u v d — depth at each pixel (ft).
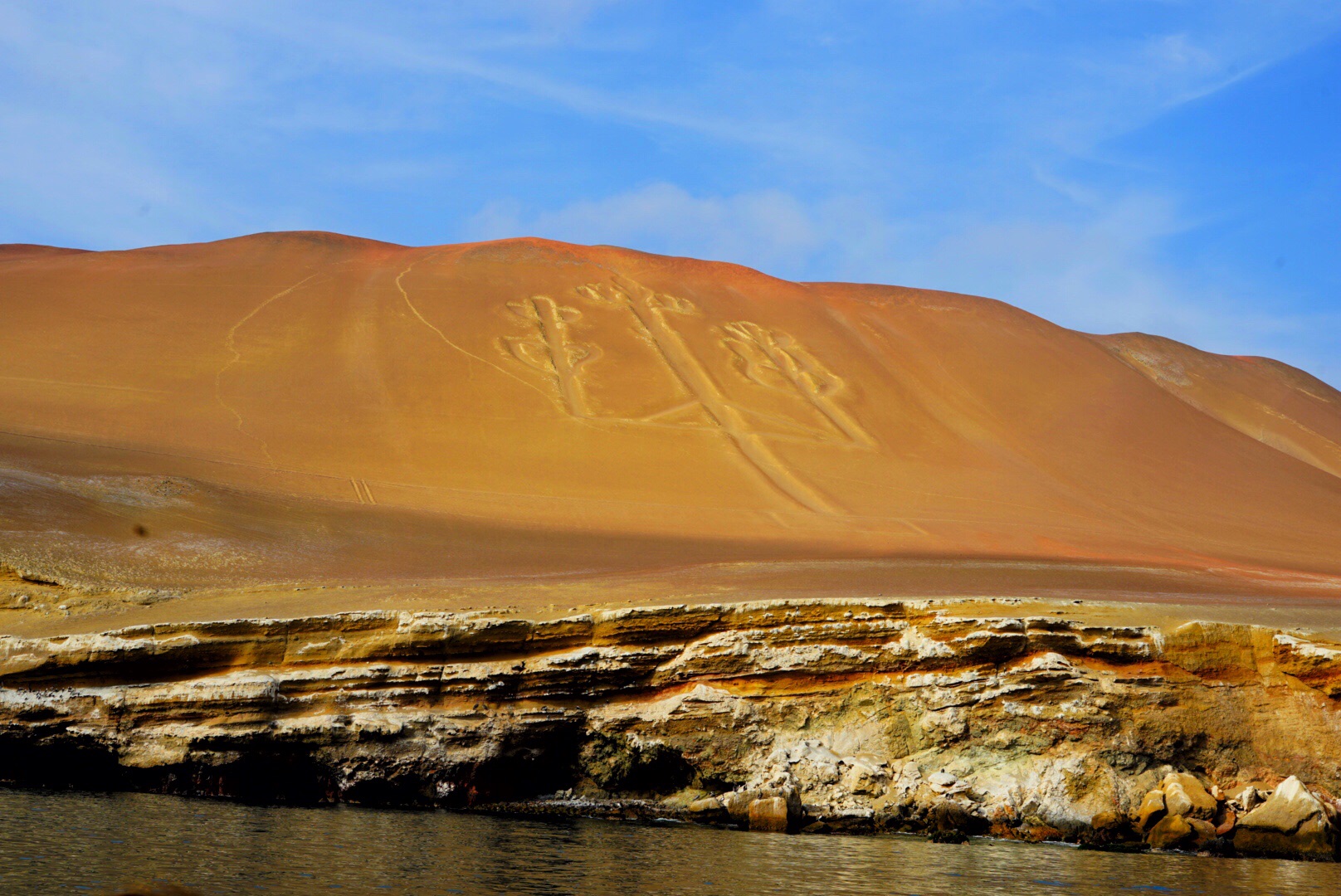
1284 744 69.05
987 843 64.23
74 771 68.80
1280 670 70.95
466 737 70.38
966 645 71.36
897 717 71.67
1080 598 89.97
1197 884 54.54
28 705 68.49
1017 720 69.92
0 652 70.49
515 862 53.67
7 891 43.21
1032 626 71.61
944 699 70.90
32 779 68.33
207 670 71.67
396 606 82.53
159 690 69.72
